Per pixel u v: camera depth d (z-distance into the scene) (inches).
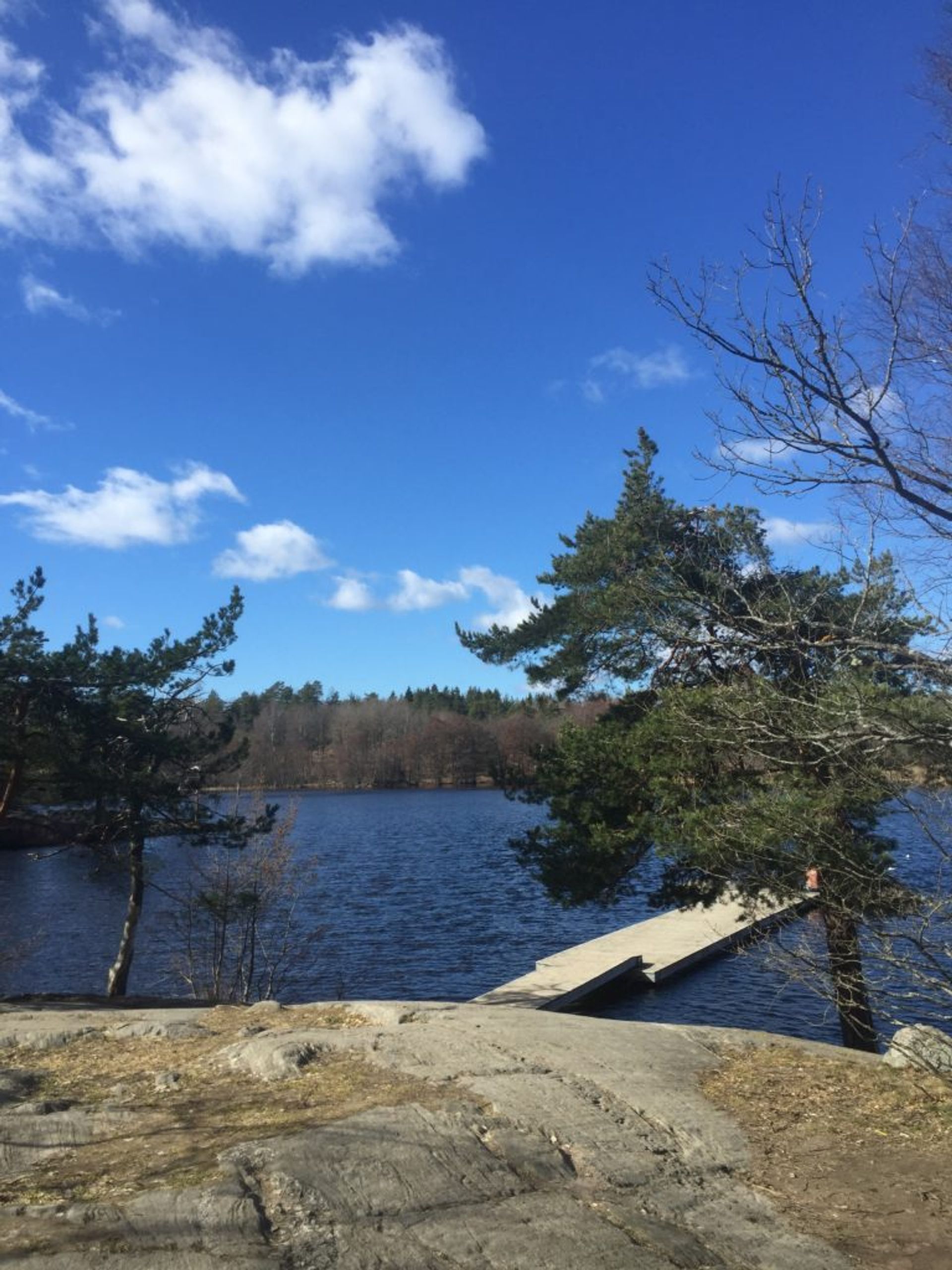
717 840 389.4
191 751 718.5
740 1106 256.4
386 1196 179.8
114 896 1359.5
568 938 1128.2
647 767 526.9
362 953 1037.2
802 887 369.1
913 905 303.0
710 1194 200.1
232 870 820.6
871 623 261.7
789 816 346.0
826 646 253.9
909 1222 189.5
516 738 3609.7
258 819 728.3
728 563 331.9
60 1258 149.6
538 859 607.8
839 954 340.2
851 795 353.4
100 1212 167.0
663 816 520.7
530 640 656.4
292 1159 190.9
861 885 323.6
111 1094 248.8
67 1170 191.3
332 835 2377.0
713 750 426.9
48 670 612.1
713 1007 803.4
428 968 976.3
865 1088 276.1
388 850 2058.3
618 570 527.2
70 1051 299.7
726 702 298.5
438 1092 241.9
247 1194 175.0
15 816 677.9
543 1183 194.9
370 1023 333.1
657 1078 272.1
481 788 4333.2
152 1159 196.4
